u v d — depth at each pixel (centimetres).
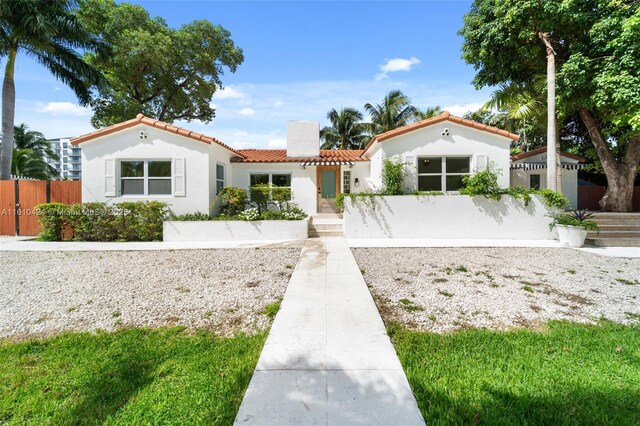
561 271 761
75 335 438
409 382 322
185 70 2458
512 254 952
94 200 1306
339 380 321
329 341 406
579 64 1203
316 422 260
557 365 354
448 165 1334
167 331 453
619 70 1141
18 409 294
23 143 3941
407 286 646
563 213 1198
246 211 1279
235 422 262
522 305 546
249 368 350
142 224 1216
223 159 1535
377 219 1245
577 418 273
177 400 302
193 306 546
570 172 1855
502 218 1230
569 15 1201
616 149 1866
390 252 982
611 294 601
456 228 1241
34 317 502
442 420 268
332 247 1049
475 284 660
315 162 1616
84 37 1570
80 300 573
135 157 1316
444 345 401
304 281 673
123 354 388
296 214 1336
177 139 1323
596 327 456
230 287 643
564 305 545
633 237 1144
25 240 1234
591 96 1220
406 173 1309
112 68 2142
